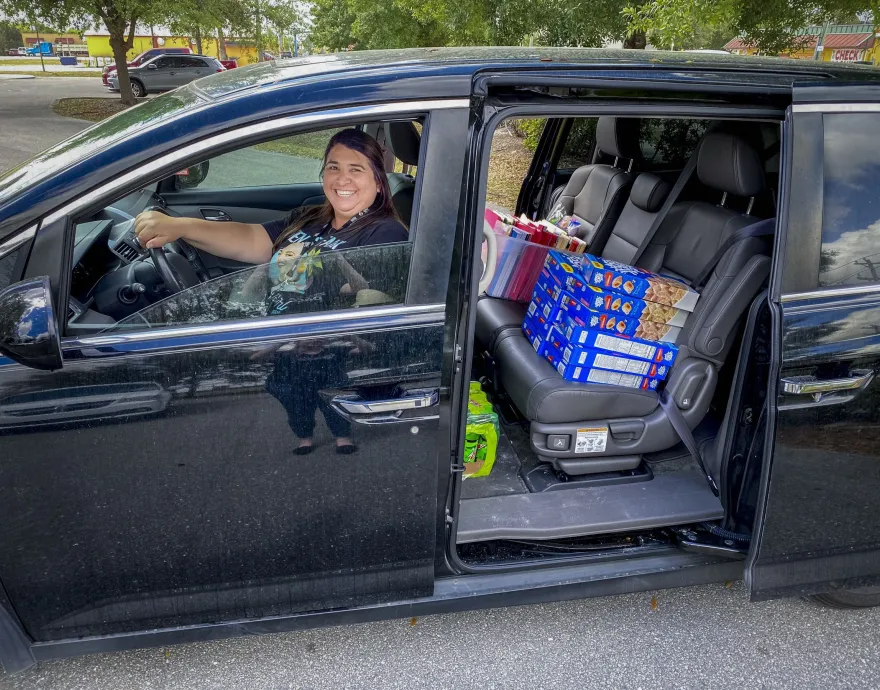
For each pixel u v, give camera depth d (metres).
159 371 1.56
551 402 2.26
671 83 1.74
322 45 18.53
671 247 2.74
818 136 1.84
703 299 2.33
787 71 1.89
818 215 1.85
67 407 1.53
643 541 2.14
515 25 7.48
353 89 1.61
